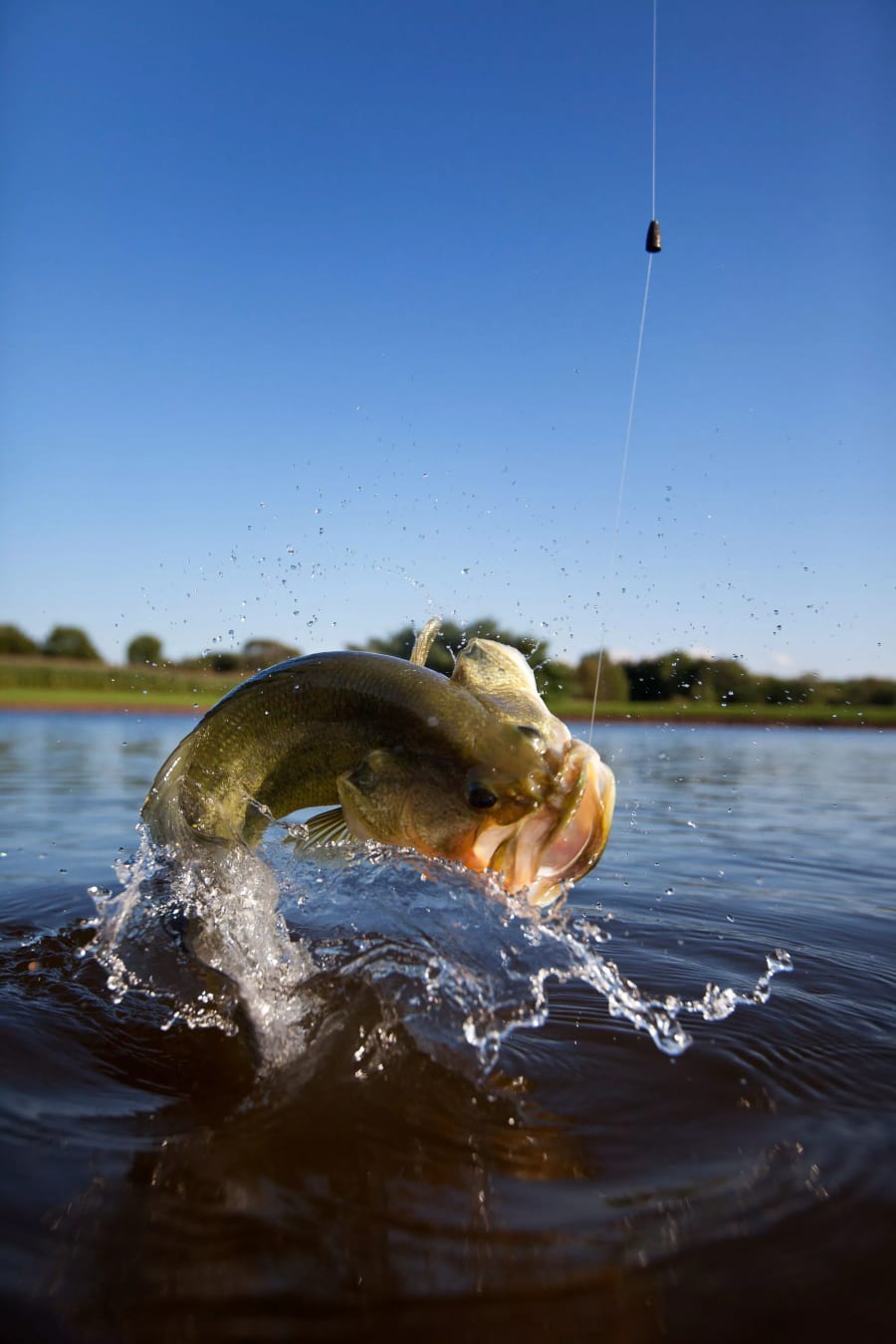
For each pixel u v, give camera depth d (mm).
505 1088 423
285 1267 299
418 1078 426
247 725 514
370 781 483
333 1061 437
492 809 465
